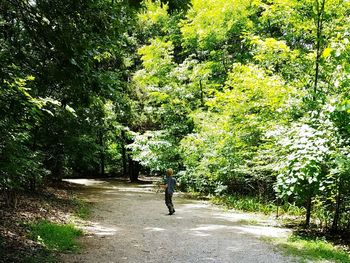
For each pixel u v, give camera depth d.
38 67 6.31
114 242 7.82
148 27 24.95
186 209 13.28
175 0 5.34
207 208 13.67
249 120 13.38
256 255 7.07
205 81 21.36
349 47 6.89
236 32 20.00
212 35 20.53
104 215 11.38
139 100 22.95
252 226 10.14
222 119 15.84
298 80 12.06
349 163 7.25
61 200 12.88
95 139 18.53
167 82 22.48
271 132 9.78
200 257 6.86
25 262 5.85
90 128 15.36
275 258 6.88
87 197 15.83
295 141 8.32
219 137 15.98
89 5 5.82
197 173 17.33
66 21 5.75
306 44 15.10
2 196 10.29
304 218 11.42
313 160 7.68
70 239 7.59
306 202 11.38
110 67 20.80
